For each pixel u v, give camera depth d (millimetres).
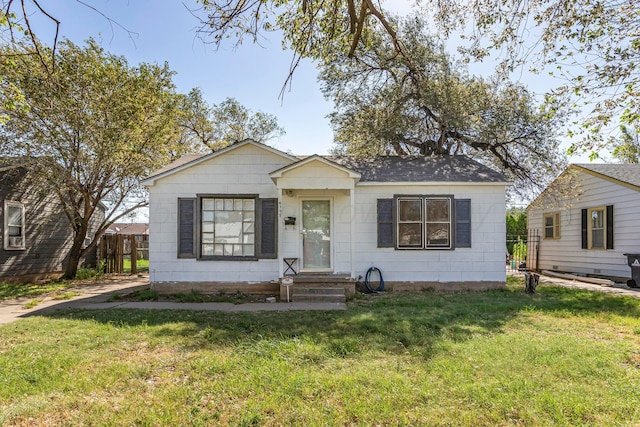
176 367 4707
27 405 3666
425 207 10812
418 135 16047
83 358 4980
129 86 13531
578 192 14047
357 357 5027
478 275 10797
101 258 17453
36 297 10594
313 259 10742
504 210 10820
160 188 10695
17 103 8070
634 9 5805
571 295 9898
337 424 3354
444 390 3973
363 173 11250
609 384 4125
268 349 5270
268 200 10680
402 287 10734
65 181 13438
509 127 13992
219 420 3443
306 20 6574
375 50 14070
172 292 10570
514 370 4492
